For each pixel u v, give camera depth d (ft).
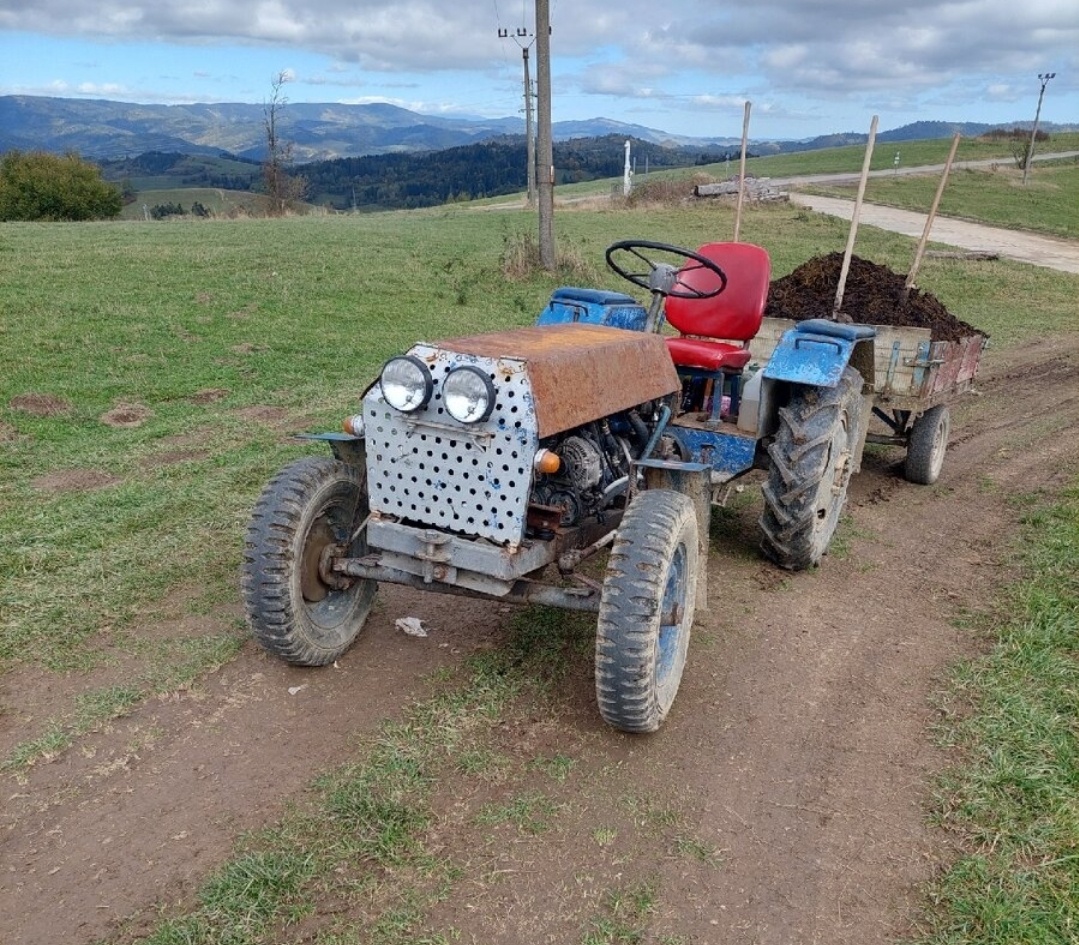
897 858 9.64
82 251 50.24
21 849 9.35
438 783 10.52
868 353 18.40
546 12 50.21
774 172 165.07
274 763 10.82
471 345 11.41
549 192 52.70
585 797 10.41
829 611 15.67
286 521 11.91
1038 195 137.08
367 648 13.66
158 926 8.41
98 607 14.33
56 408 25.02
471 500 11.09
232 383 28.99
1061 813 10.19
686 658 13.79
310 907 8.64
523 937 8.41
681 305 19.07
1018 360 42.86
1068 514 20.35
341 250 56.65
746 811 10.32
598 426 12.68
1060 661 13.53
